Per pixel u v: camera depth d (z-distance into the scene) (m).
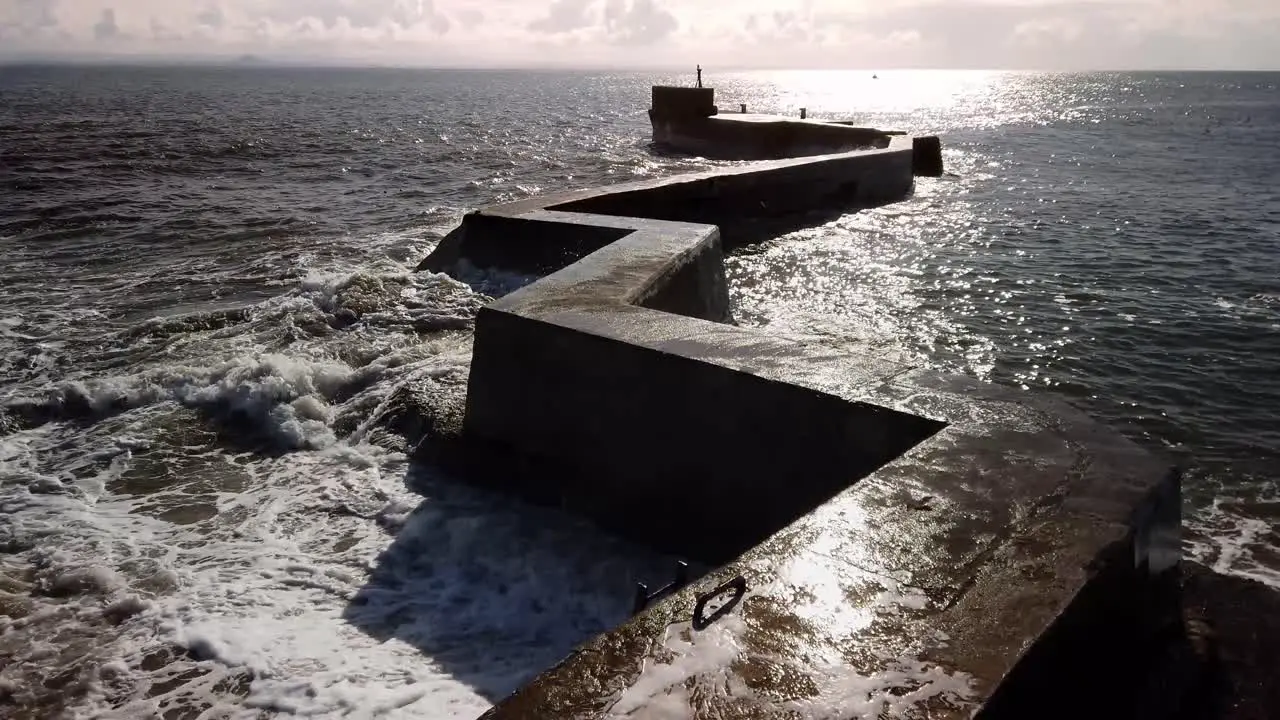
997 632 2.45
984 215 16.58
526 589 4.39
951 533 2.92
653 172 25.45
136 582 4.44
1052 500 3.08
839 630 2.48
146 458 5.92
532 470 5.13
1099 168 25.69
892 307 10.30
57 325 9.16
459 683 3.64
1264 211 17.31
